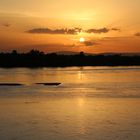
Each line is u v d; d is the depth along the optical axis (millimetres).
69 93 79375
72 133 33969
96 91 84125
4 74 199625
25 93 80500
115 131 34750
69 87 99125
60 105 56156
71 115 44844
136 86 100750
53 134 33625
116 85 105562
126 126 37031
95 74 192500
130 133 33719
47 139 31656
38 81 127812
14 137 32375
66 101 62500
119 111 48094
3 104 58344
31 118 42500
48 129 35781
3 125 37906
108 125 37750
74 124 38406
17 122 39750
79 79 140375
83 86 102625
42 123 39031
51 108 52156
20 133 34000
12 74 199125
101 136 32781
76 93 79000
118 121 40062
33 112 47688
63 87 99375
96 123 38938
